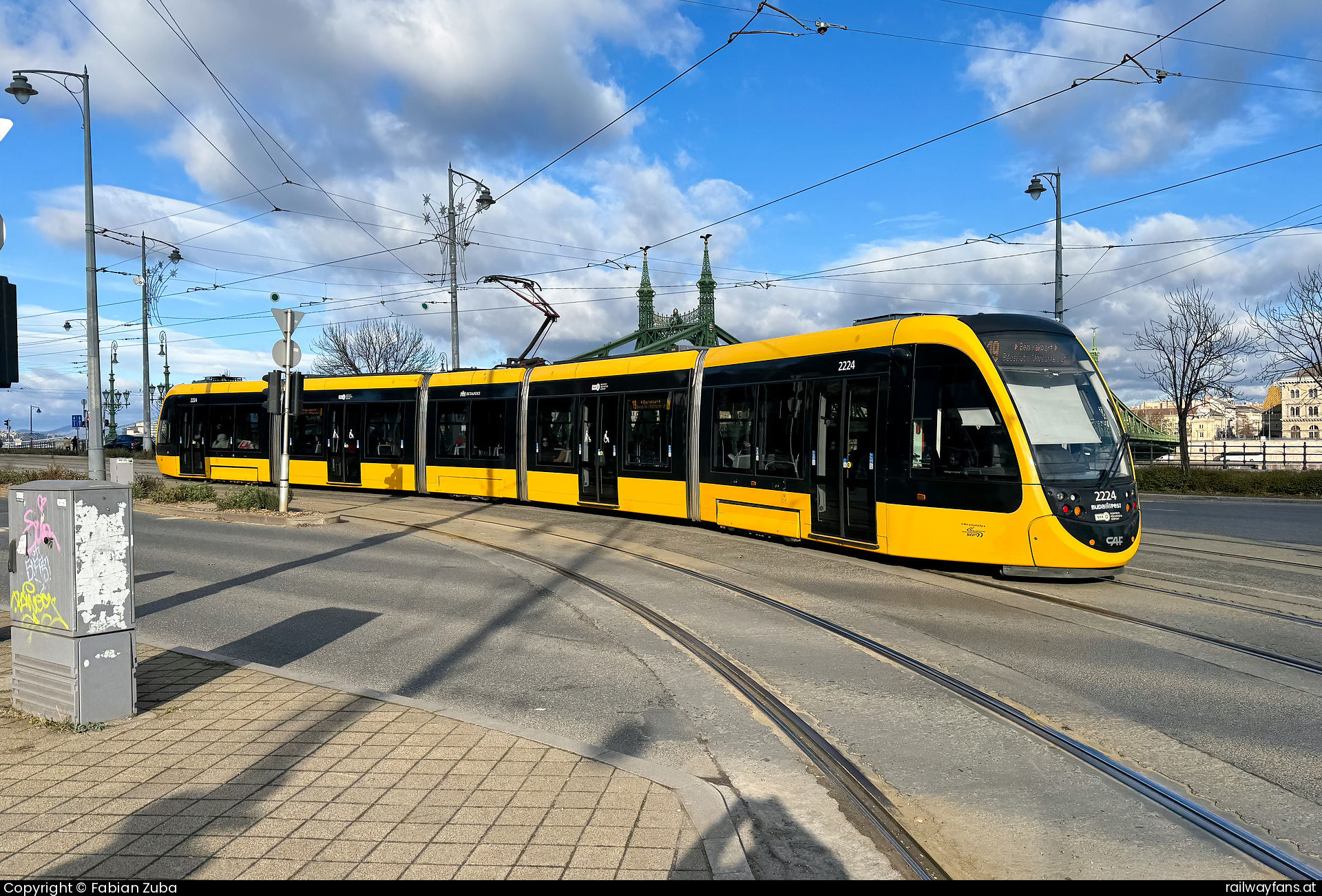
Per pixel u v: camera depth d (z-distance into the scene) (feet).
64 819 12.89
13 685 17.99
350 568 38.45
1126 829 13.71
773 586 34.06
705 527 52.90
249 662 22.39
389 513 60.13
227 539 47.85
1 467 118.83
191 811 13.16
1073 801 14.79
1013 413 34.14
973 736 17.92
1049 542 32.89
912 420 37.17
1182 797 14.80
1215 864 12.53
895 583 34.55
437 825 12.76
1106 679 21.71
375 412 74.49
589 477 58.90
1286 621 27.73
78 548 16.90
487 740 16.35
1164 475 92.17
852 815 14.11
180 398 87.51
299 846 12.09
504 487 65.21
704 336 186.39
